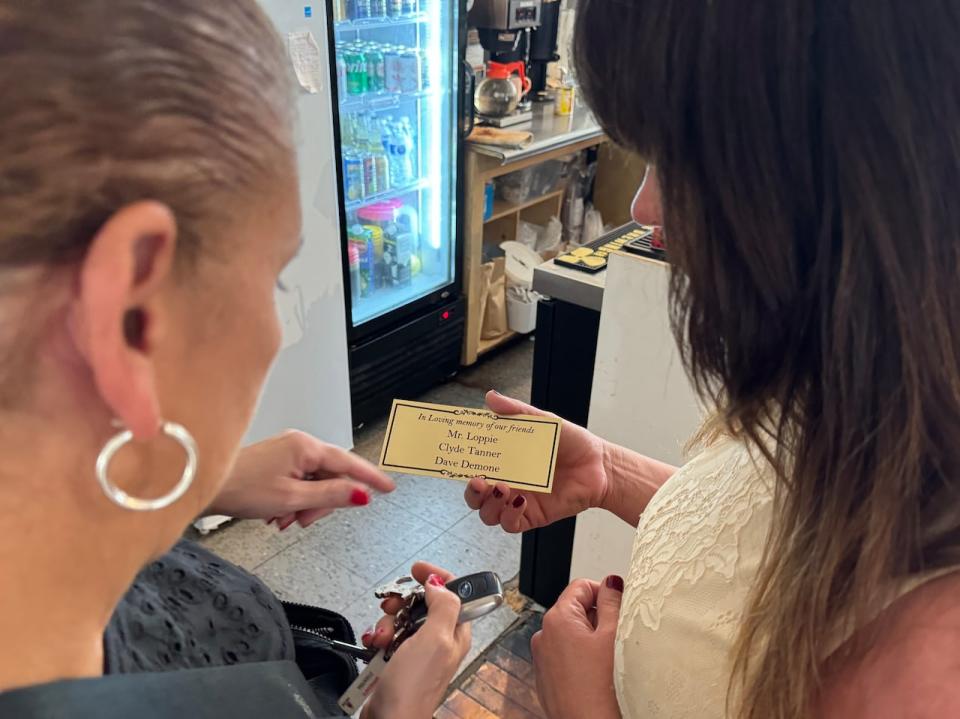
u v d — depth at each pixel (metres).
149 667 0.59
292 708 0.50
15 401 0.32
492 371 3.13
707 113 0.44
